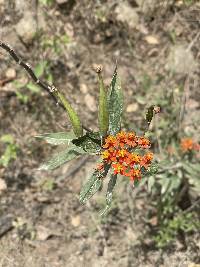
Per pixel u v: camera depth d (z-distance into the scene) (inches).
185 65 19.1
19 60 11.8
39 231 16.6
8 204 17.0
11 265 15.9
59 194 17.3
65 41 19.4
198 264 16.0
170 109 18.1
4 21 19.2
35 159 17.8
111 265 16.1
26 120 18.4
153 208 16.9
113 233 16.6
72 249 16.4
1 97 18.5
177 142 17.5
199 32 18.8
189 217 16.4
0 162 17.5
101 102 10.3
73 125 10.7
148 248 16.4
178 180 15.5
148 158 10.6
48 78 18.4
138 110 18.5
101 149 10.9
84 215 16.9
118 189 17.0
